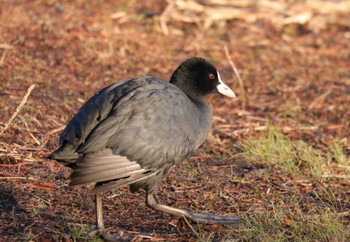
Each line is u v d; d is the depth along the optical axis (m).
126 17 20.06
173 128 8.92
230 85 16.38
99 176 8.31
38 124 12.65
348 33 20.86
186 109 9.21
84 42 17.62
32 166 11.07
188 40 19.12
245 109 15.02
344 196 10.91
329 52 19.45
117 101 8.75
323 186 11.26
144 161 8.67
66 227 9.12
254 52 18.84
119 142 8.47
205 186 10.98
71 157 8.35
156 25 19.86
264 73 17.39
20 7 19.80
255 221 9.38
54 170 11.02
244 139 13.09
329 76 17.61
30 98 13.74
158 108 8.84
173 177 11.23
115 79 15.73
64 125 12.75
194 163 11.94
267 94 16.06
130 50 17.70
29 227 8.98
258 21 20.70
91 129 8.50
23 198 9.94
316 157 12.23
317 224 9.34
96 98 8.84
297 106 15.34
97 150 8.38
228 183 11.18
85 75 15.70
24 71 15.20
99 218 8.92
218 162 12.08
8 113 12.85
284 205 10.44
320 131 14.06
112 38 18.36
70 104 13.88
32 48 16.67
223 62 17.86
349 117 14.93
